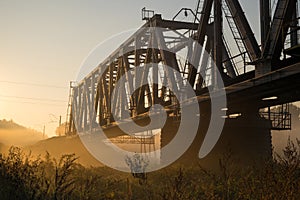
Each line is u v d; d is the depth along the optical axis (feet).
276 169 27.53
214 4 83.87
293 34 58.90
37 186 26.94
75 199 28.45
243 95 80.74
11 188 27.12
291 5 60.29
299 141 27.04
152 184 41.29
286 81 64.59
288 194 22.86
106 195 30.83
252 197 24.80
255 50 68.03
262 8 65.62
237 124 107.65
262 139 108.47
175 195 23.91
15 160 34.45
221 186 28.17
